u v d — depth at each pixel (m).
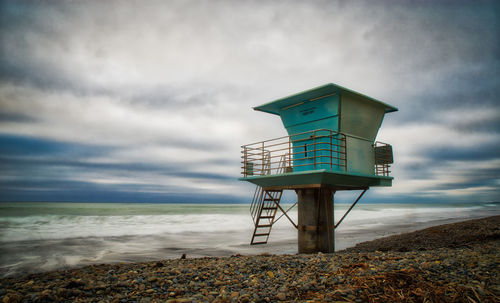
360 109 14.18
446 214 60.16
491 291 5.50
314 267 8.38
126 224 33.38
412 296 5.42
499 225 20.95
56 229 27.50
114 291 6.59
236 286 6.82
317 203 14.27
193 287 6.83
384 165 15.07
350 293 5.75
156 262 10.71
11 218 38.50
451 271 6.86
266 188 15.97
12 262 13.86
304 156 14.29
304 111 14.57
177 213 55.34
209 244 19.88
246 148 15.96
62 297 6.06
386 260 8.78
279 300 5.71
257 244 19.72
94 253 16.25
